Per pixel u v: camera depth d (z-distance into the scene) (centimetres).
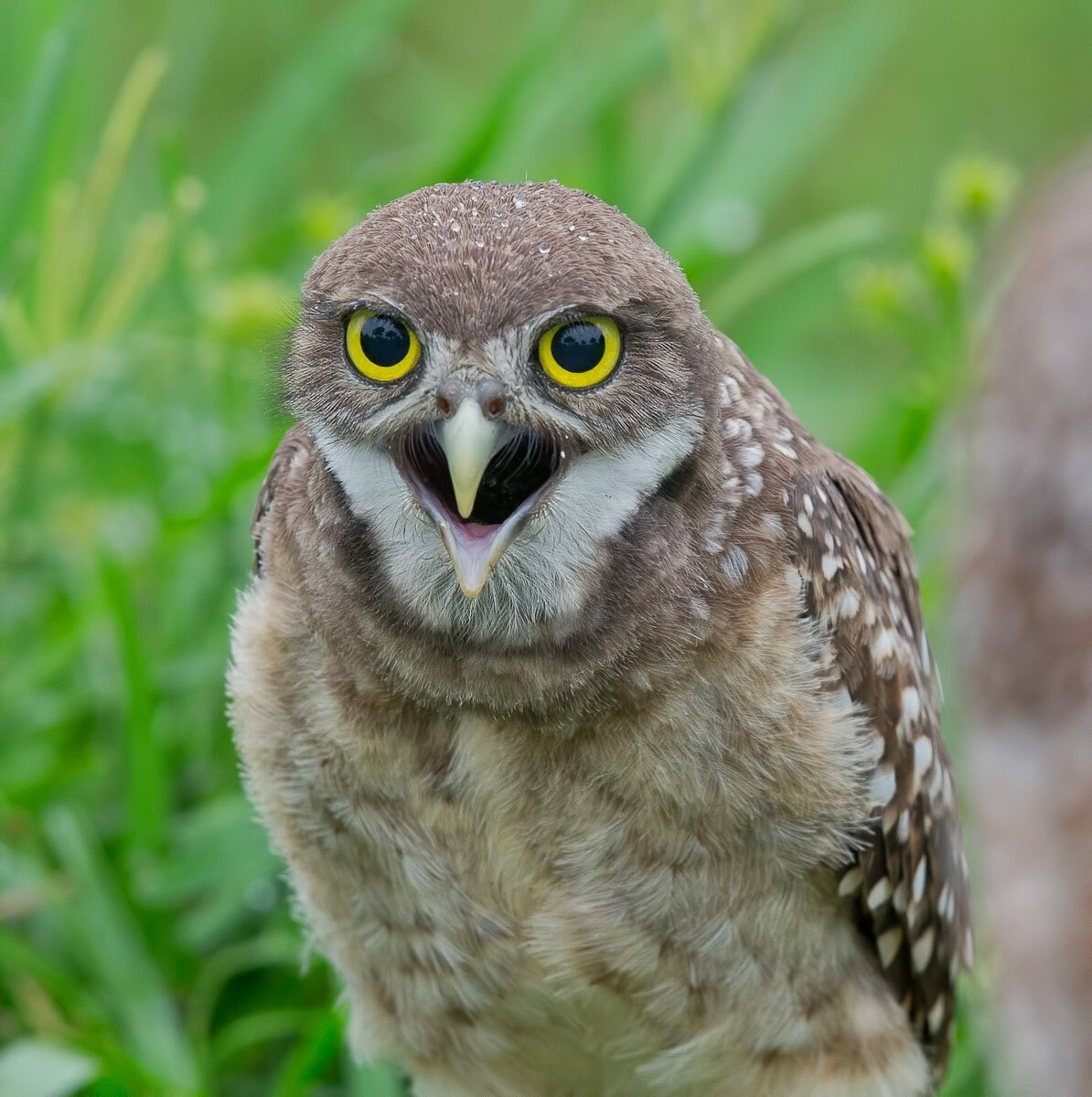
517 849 656
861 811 671
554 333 594
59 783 858
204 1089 770
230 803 830
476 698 627
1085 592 355
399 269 592
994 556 367
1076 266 356
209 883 817
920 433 912
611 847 652
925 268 938
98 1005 793
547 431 602
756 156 1142
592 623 620
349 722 645
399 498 614
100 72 1200
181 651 896
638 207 1086
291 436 702
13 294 985
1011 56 1609
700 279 1052
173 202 985
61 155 1020
